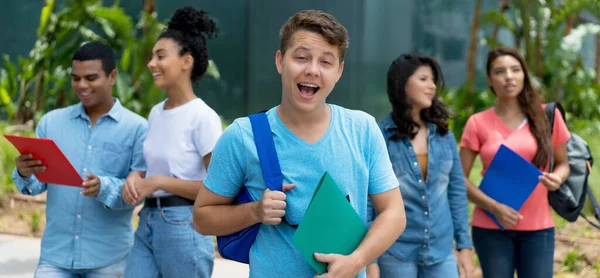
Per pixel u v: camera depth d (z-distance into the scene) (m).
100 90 3.64
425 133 3.77
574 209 4.14
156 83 3.56
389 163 2.43
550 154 4.09
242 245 2.36
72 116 3.70
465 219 3.83
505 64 4.13
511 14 16.23
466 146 4.30
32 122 11.46
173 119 3.53
